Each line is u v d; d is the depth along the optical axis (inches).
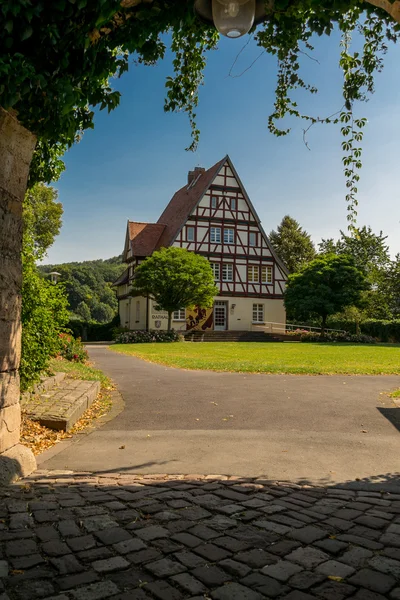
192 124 220.8
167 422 286.2
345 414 310.5
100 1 125.0
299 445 230.4
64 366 519.2
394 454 214.4
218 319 1566.2
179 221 1579.7
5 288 171.5
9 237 173.3
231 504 141.4
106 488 159.0
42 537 114.1
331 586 92.2
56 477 176.1
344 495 154.5
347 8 144.1
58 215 1552.7
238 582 93.6
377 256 1594.5
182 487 160.6
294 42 187.2
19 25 123.6
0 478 160.7
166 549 108.0
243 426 274.7
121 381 475.2
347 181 205.2
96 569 98.1
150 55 170.7
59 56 135.7
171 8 149.1
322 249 2075.5
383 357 802.2
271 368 584.1
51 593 88.6
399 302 1608.0
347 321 1558.8
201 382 467.2
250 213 1611.7
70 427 264.5
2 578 94.0
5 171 166.1
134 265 1632.6
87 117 165.9
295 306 1401.3
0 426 171.0
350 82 194.7
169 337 1295.5
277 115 207.8
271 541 113.6
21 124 156.5
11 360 178.4
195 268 1259.8
